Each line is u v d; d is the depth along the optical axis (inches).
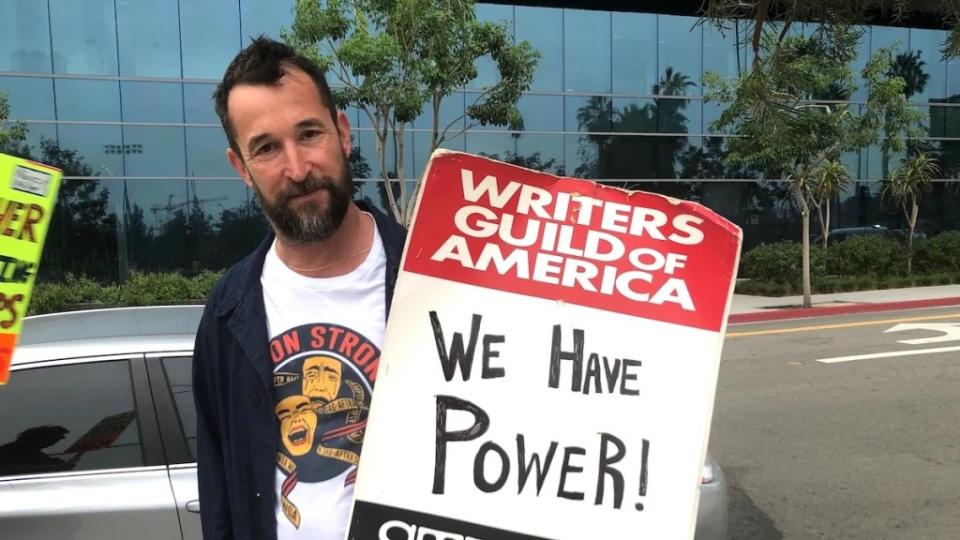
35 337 113.8
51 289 516.7
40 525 96.3
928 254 711.1
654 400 63.8
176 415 105.0
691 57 708.7
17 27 552.4
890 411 246.2
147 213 588.4
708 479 114.7
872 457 201.2
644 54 697.0
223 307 67.9
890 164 780.6
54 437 102.3
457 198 66.5
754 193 735.1
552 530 61.8
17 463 100.3
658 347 64.7
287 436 65.2
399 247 69.4
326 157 63.4
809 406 255.6
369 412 62.5
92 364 106.0
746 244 733.9
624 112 693.9
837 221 771.4
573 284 66.0
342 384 65.7
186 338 110.6
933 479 183.8
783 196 743.1
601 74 685.3
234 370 66.6
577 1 671.8
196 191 598.2
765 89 73.8
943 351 346.9
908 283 671.1
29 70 556.4
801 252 627.5
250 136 62.4
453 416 63.1
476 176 66.8
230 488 67.3
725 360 343.6
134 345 108.1
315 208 62.9
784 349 367.6
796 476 188.5
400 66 380.5
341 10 365.4
